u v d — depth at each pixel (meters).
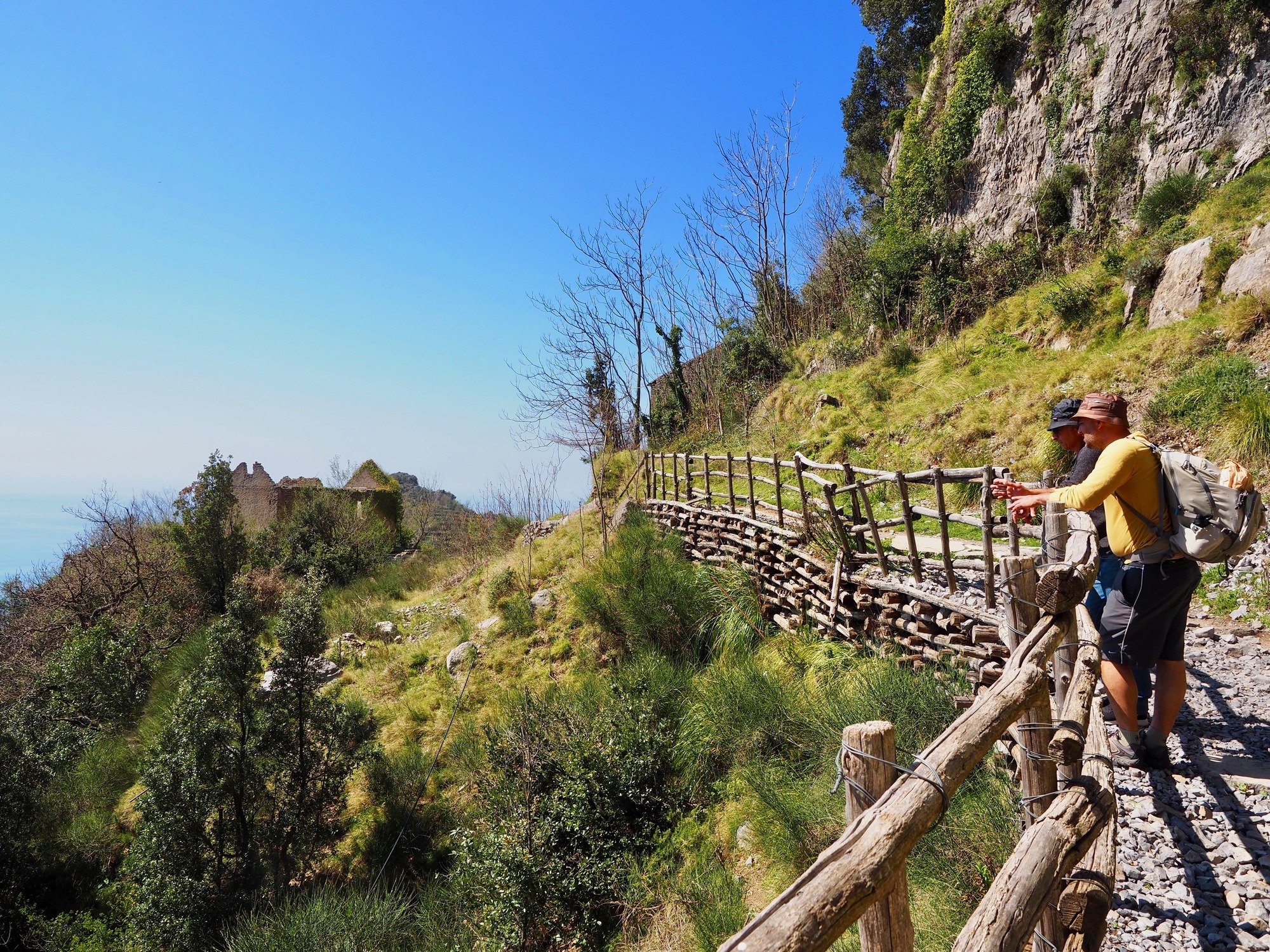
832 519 7.45
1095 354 11.13
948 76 21.23
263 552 24.98
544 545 16.30
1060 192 16.45
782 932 1.25
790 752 6.18
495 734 8.29
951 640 5.83
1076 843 2.08
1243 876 2.83
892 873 1.49
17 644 19.66
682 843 6.23
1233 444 7.63
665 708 7.82
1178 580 3.37
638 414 24.09
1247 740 3.87
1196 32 13.71
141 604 20.02
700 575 9.94
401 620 16.11
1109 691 3.63
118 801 11.75
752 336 21.97
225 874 8.66
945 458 11.00
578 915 6.05
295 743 9.64
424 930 6.78
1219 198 11.39
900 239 19.28
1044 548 4.07
